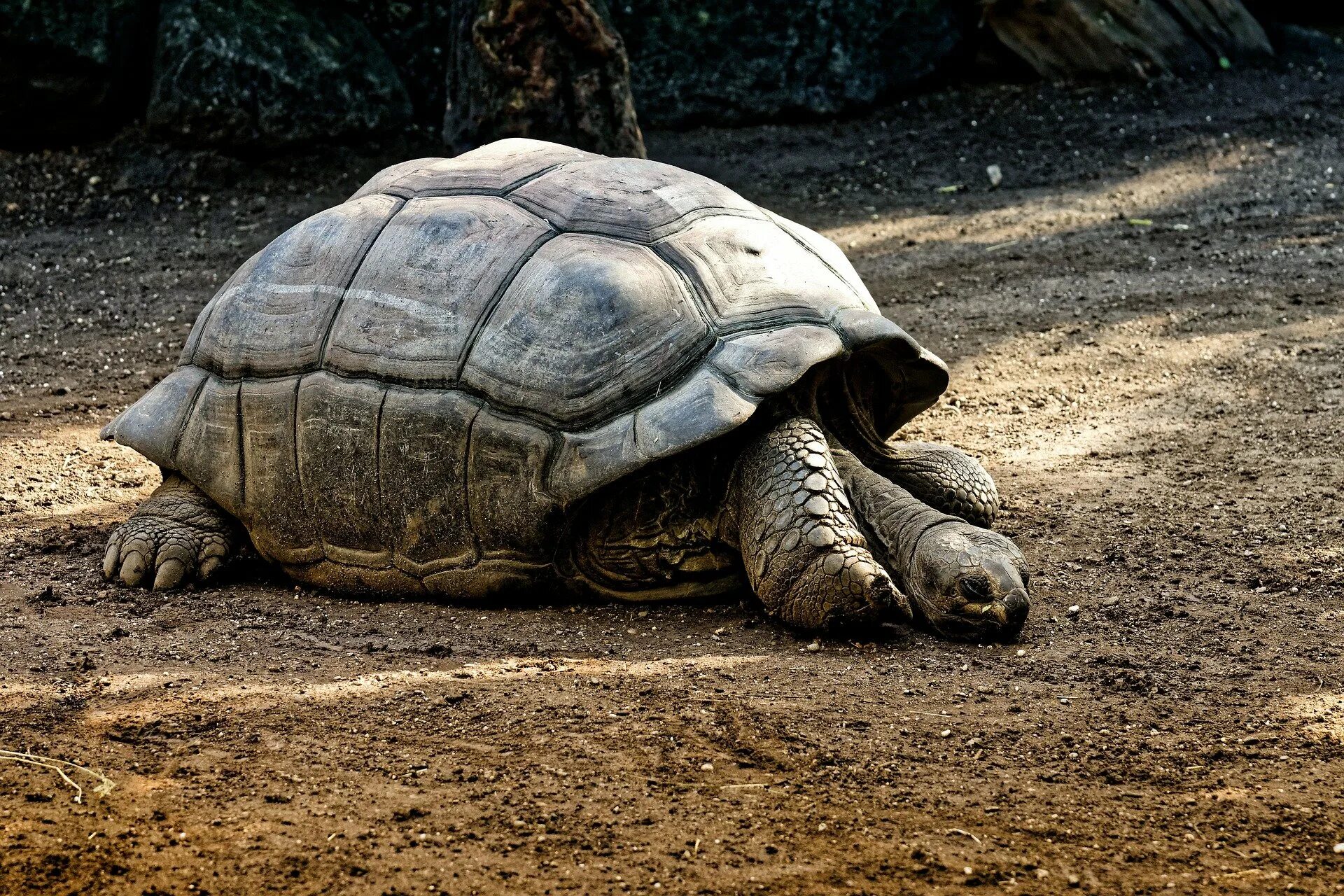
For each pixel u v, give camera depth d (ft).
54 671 51.52
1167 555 63.67
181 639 55.31
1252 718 46.98
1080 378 95.91
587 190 61.11
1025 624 56.03
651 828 39.83
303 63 153.99
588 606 58.95
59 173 152.76
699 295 57.16
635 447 53.36
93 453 84.38
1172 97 173.99
